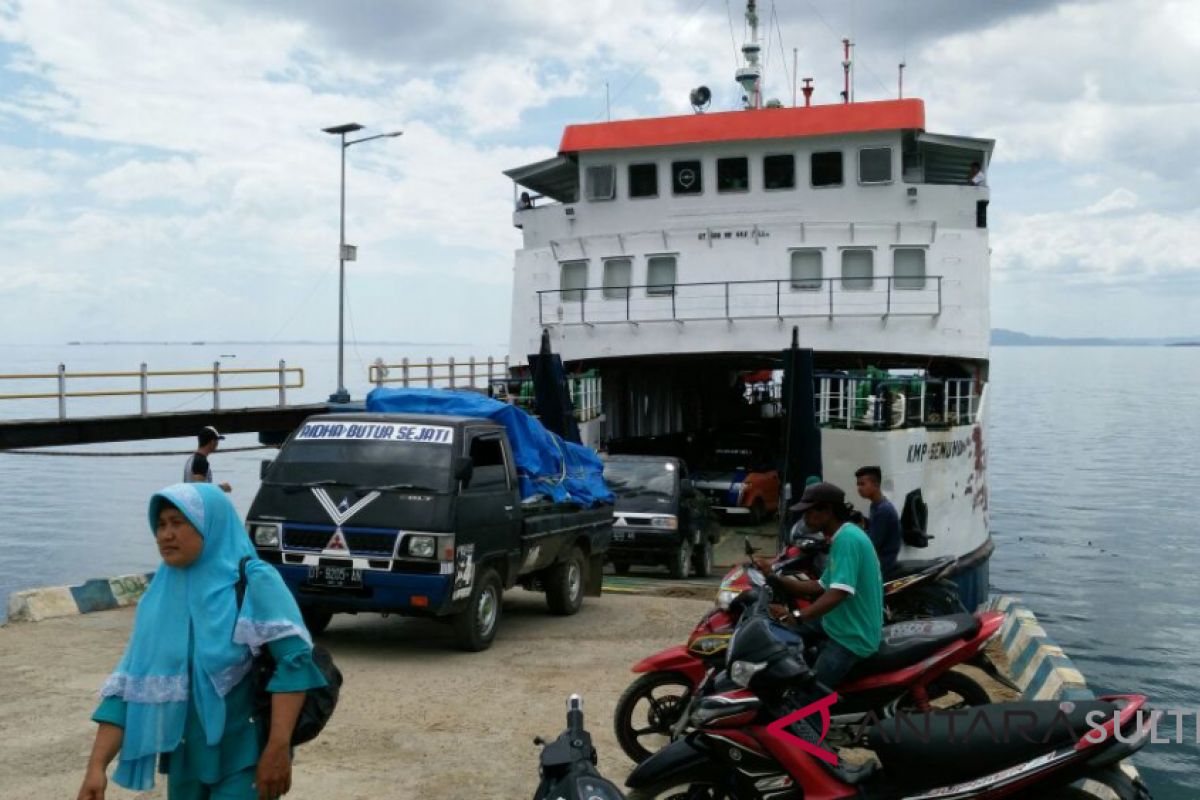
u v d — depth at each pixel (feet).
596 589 45.57
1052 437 323.57
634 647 34.71
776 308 70.49
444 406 38.42
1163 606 90.84
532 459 39.11
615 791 12.76
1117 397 602.03
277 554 32.14
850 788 15.93
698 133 72.18
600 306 73.46
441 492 31.91
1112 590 98.73
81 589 38.93
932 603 29.89
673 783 16.70
